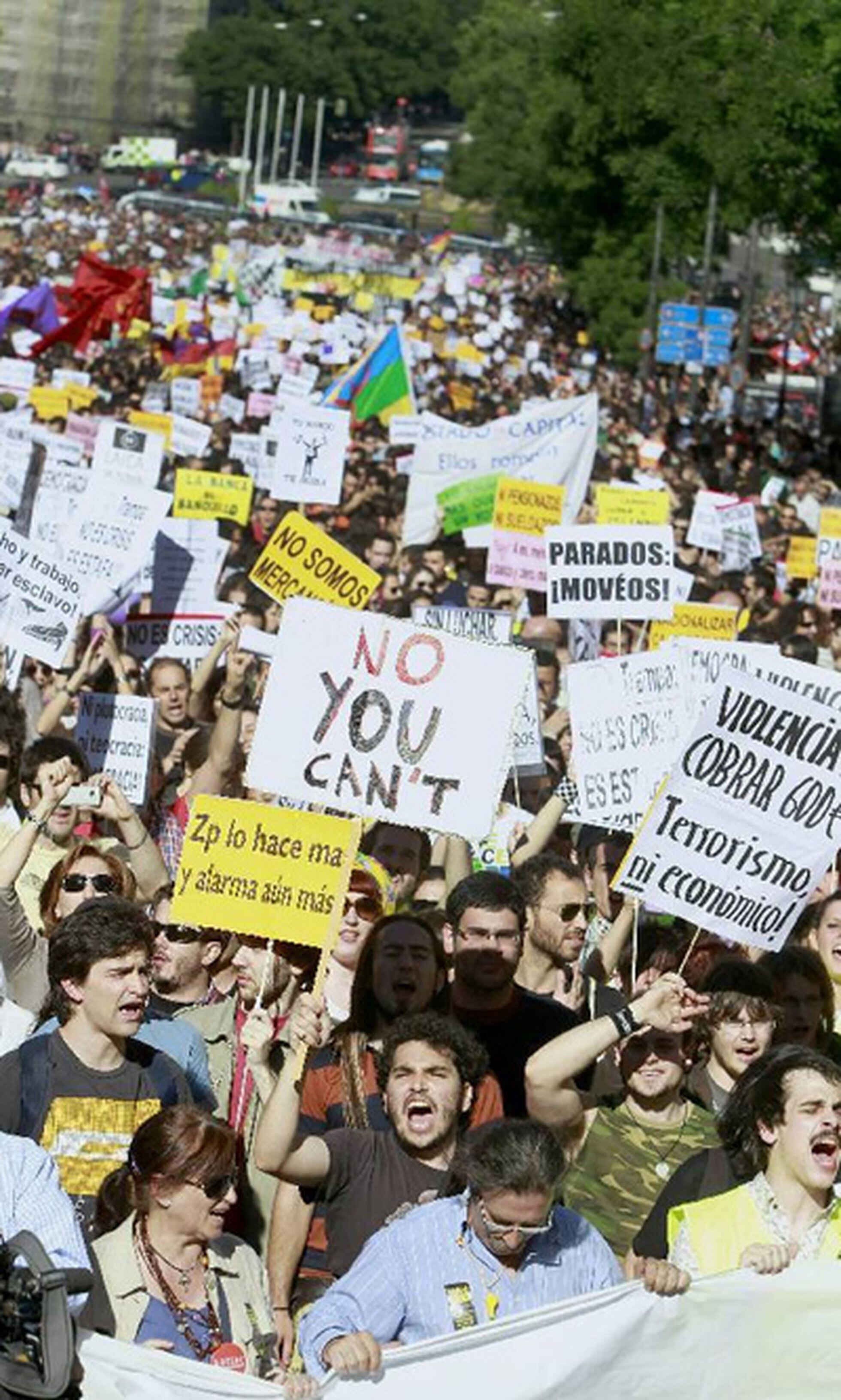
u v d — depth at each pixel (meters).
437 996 10.87
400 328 40.81
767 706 10.16
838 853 14.27
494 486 27.81
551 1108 9.43
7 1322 6.57
